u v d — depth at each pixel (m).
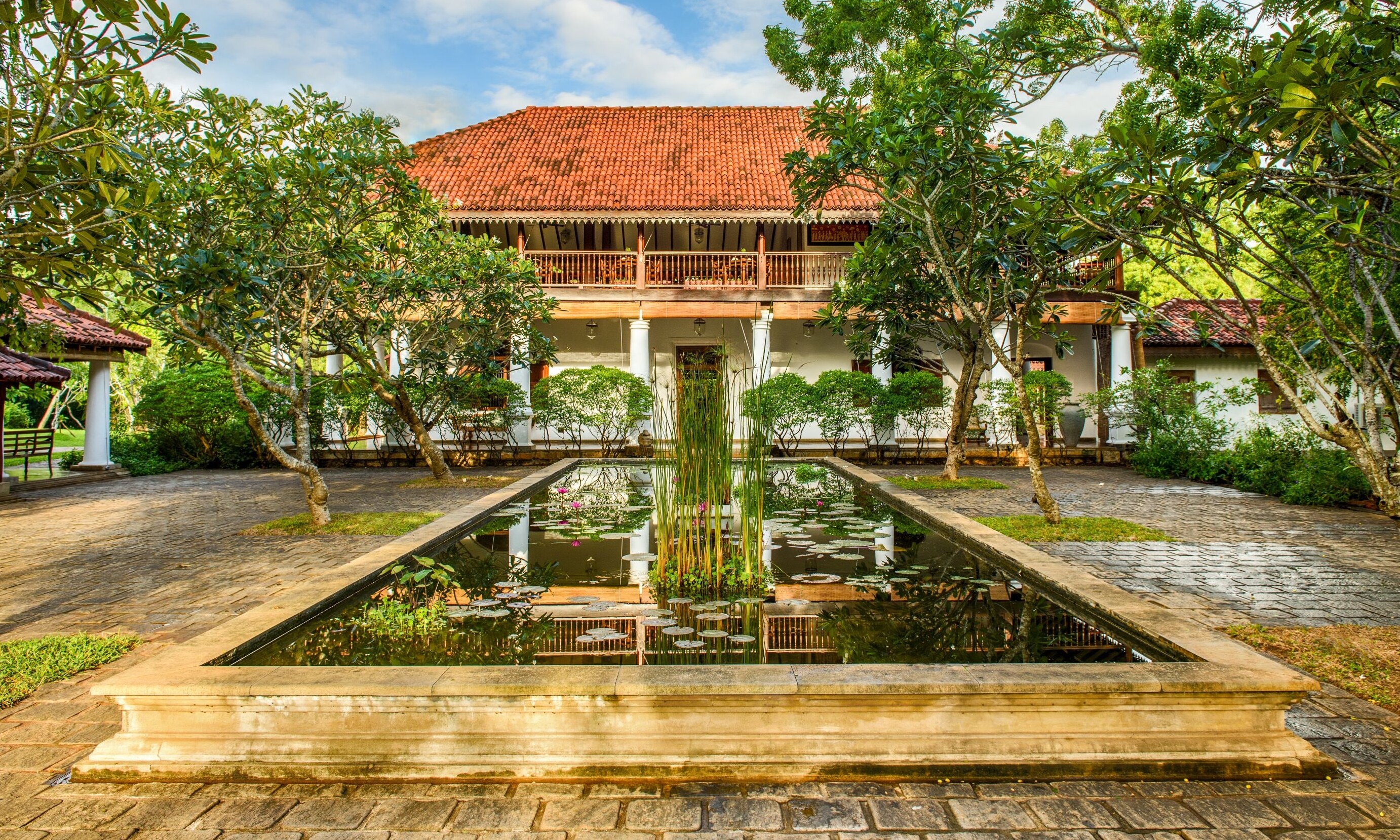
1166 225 3.18
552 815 1.98
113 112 3.51
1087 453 12.41
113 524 6.90
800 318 13.18
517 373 13.35
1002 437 12.94
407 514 6.63
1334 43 2.53
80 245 3.07
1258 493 8.70
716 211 12.82
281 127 6.03
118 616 3.87
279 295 5.97
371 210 6.71
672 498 4.65
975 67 5.18
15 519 7.23
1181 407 10.81
